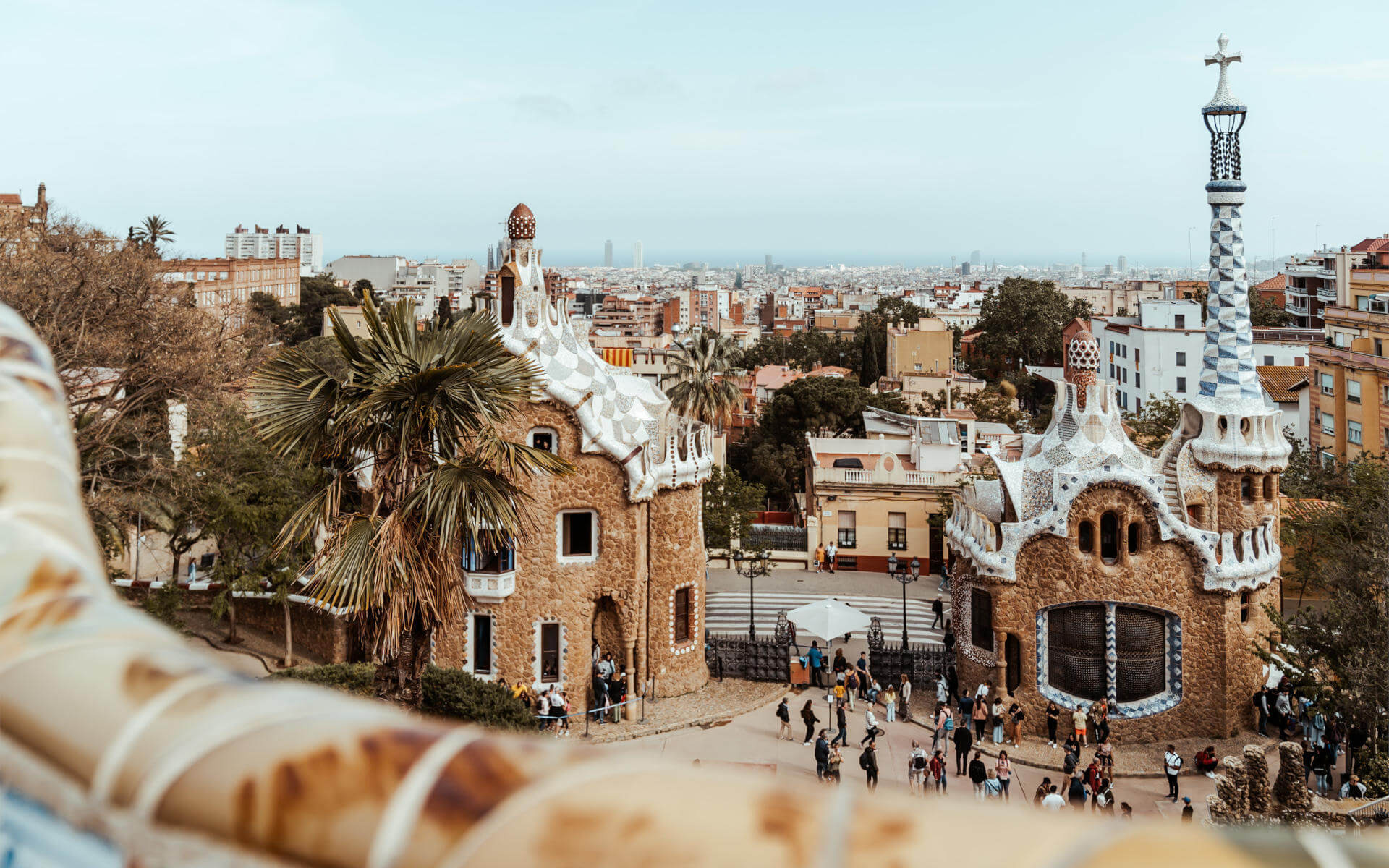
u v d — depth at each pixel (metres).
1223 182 39.34
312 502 21.55
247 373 47.28
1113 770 35.53
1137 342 114.69
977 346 151.25
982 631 39.94
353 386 21.36
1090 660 38.50
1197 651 37.94
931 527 60.44
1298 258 156.88
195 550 55.53
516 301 39.12
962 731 34.66
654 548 40.62
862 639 49.25
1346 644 32.19
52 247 38.94
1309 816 21.77
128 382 41.66
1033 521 38.44
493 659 38.03
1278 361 108.75
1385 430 72.19
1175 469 40.31
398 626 20.84
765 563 58.91
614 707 38.53
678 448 41.62
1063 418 40.16
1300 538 49.03
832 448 66.81
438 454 22.17
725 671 43.97
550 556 38.19
